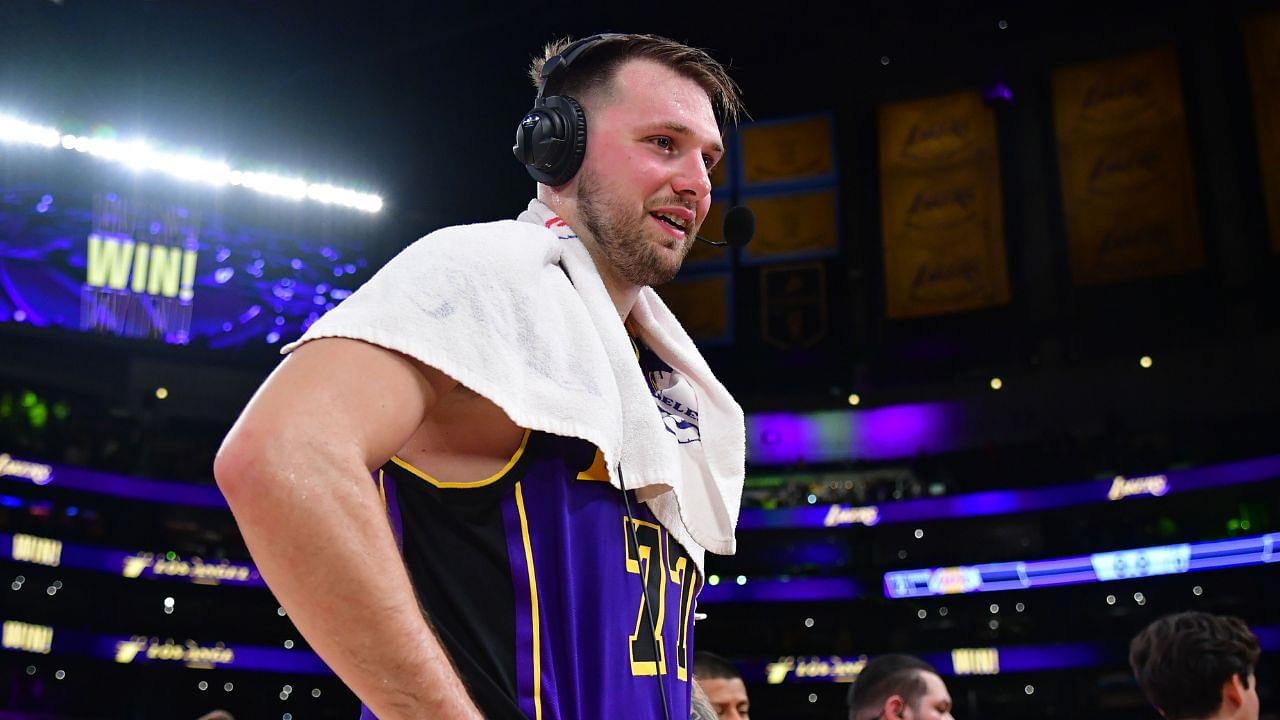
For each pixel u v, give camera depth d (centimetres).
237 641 2408
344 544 92
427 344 105
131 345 2367
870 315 2617
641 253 138
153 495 2352
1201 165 2419
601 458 121
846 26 2595
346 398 99
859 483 2617
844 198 2669
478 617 112
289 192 2436
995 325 2544
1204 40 2448
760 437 2667
